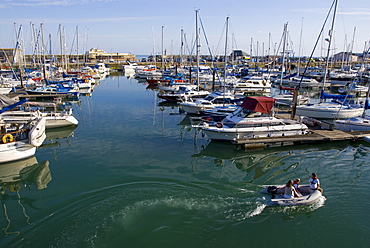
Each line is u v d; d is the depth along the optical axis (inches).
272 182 592.4
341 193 548.7
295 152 775.7
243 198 512.7
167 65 3774.6
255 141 790.5
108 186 560.1
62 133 938.1
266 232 427.2
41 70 2407.7
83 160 701.9
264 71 2827.3
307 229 438.0
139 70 3129.9
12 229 431.5
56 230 426.0
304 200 496.4
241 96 1347.2
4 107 819.4
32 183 585.3
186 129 996.6
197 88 1624.0
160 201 501.0
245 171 649.6
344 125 949.2
